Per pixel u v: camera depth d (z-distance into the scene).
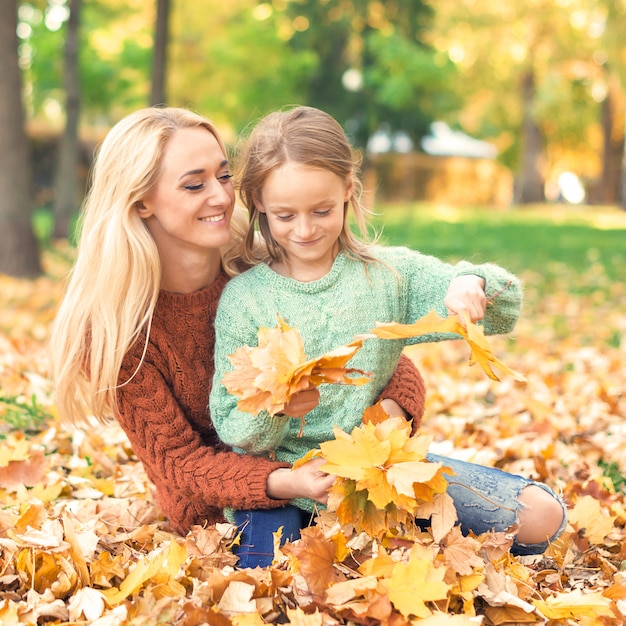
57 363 2.30
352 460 1.83
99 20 18.36
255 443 2.06
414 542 1.91
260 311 2.17
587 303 7.76
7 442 3.24
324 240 2.13
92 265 2.23
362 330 2.16
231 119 22.67
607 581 2.12
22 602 1.86
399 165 30.45
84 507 2.56
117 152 2.19
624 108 28.61
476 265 2.23
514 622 1.82
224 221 2.24
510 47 25.12
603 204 29.42
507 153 32.03
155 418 2.24
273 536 2.12
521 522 2.12
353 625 1.77
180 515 2.33
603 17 22.39
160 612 1.72
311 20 23.88
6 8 8.70
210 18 20.61
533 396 4.16
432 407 4.01
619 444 3.34
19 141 8.91
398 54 19.48
